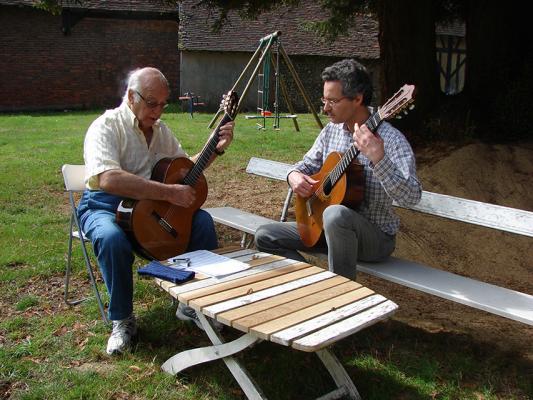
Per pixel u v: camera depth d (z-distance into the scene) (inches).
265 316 96.3
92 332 136.0
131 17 820.6
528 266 213.5
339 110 129.8
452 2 383.9
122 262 124.8
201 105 816.9
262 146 396.5
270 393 112.9
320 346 87.6
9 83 783.7
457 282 125.1
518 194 262.7
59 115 703.1
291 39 816.9
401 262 138.8
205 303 100.7
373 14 384.5
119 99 842.8
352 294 106.3
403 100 115.7
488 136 319.0
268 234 141.0
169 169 136.2
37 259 179.3
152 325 138.5
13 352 125.2
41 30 784.3
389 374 119.6
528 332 143.7
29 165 323.3
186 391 113.6
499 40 332.2
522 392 114.5
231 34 817.5
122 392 113.0
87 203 139.1
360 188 128.9
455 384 116.8
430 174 272.1
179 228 136.2
